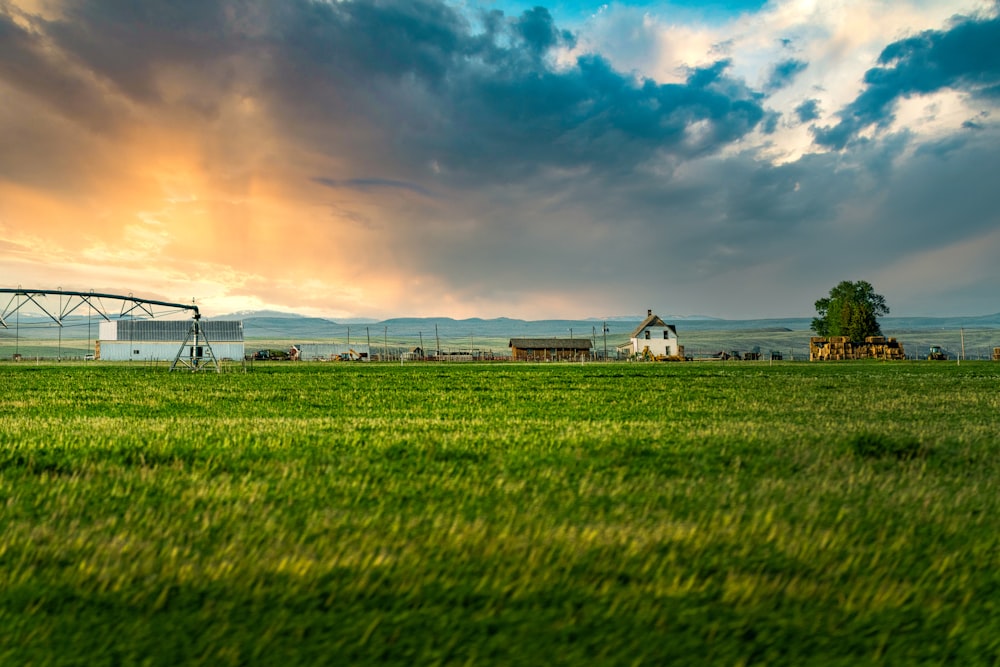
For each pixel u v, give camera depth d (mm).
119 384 43969
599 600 6238
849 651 5570
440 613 5961
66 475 11367
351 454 13180
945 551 7688
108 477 11055
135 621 5828
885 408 25656
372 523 8438
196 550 7512
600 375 60000
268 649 5391
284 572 6750
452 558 7137
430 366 94438
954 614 6191
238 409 27062
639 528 8281
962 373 61406
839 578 6898
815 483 10883
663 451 13594
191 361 70000
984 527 8594
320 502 9578
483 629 5703
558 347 159125
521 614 5953
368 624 5758
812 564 7195
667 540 7766
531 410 25891
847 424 19219
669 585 6570
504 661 5258
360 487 10422
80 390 38094
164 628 5719
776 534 8094
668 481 11039
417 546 7531
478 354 173500
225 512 8875
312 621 5809
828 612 6180
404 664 5199
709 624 5859
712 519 8805
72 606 6098
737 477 11352
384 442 14383
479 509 9211
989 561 7449
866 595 6402
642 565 7082
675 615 6027
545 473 11453
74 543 7645
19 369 69375
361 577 6625
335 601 6184
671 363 108250
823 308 154000
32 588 6453
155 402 30297
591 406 27734
